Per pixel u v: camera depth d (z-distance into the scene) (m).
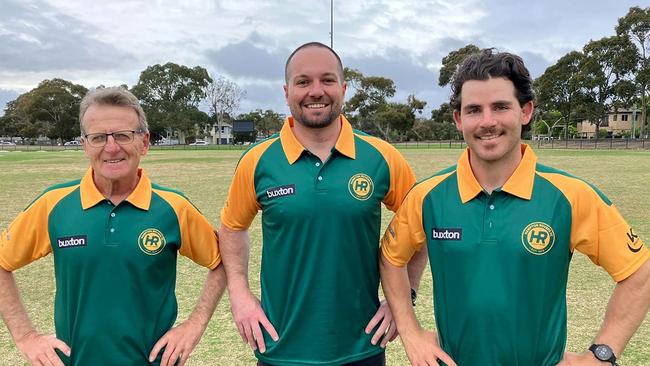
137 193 2.15
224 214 2.44
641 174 16.91
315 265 2.18
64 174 18.84
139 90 70.81
